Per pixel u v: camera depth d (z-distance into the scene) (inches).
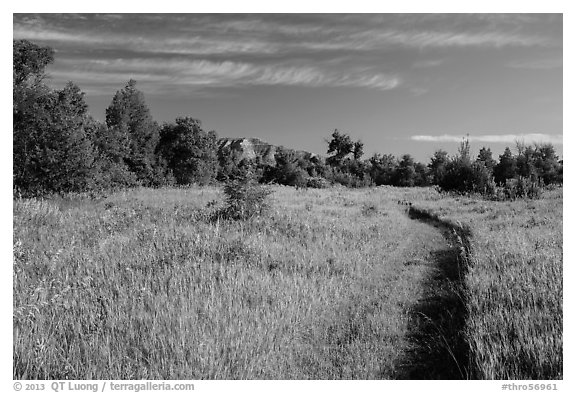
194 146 1373.0
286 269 392.5
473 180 1176.2
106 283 329.1
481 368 233.8
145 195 855.7
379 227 626.8
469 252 449.1
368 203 946.1
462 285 363.3
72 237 446.9
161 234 464.1
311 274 390.0
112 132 1045.8
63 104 822.5
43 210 557.0
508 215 676.1
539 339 244.2
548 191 984.3
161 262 379.2
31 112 783.7
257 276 360.2
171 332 261.7
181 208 647.1
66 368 229.0
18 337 247.4
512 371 228.7
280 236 508.4
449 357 264.5
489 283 336.2
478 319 276.5
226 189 588.7
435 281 402.3
